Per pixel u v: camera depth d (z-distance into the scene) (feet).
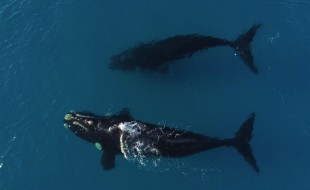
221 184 96.73
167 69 115.65
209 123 106.11
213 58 117.70
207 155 99.71
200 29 125.18
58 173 98.99
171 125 105.19
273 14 127.03
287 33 122.62
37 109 108.68
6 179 98.37
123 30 124.88
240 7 129.18
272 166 99.40
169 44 115.75
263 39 121.08
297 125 105.70
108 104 109.19
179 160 98.78
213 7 129.59
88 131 99.86
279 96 110.42
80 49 120.37
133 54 115.24
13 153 101.91
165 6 130.00
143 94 110.73
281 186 96.63
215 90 111.65
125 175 98.02
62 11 128.36
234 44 118.01
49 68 116.37
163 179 97.45
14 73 115.55
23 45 121.29
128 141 97.19
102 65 116.47
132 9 129.29
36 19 126.82
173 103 109.29
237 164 98.78
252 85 112.37
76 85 112.78
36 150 102.12
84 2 130.41
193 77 113.91
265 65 115.85
